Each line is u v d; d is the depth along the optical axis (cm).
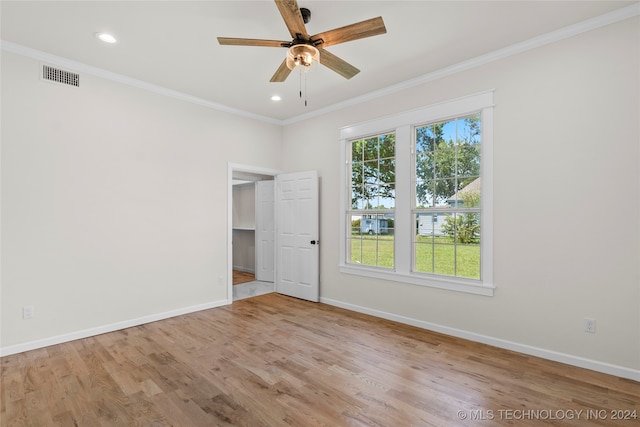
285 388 228
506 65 297
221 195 445
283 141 524
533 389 226
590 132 256
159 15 246
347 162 434
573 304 264
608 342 249
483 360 272
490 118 306
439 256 348
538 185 280
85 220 329
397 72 344
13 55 288
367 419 194
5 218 284
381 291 390
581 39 259
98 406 207
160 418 195
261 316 395
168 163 392
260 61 319
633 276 239
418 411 201
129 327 355
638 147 238
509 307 296
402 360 272
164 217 388
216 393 222
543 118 278
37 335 299
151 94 378
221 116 446
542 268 278
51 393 222
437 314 342
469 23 257
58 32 268
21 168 292
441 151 349
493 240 305
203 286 424
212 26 261
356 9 239
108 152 344
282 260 511
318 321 375
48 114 306
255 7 236
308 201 470
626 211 242
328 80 364
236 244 747
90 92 332
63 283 314
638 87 238
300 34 212
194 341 315
